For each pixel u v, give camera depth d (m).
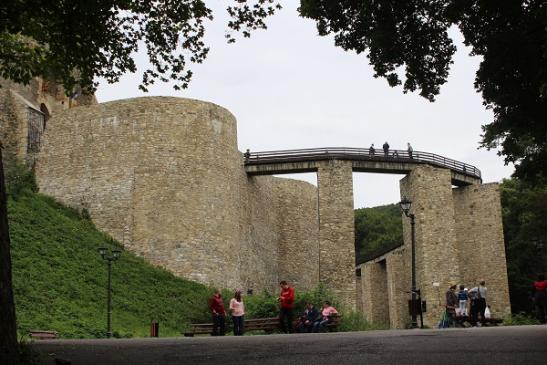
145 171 34.91
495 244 41.09
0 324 7.84
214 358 9.79
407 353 9.48
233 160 38.03
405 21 14.82
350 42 15.38
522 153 19.23
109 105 36.56
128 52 14.62
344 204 39.47
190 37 14.63
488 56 13.91
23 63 15.16
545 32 13.12
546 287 22.78
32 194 34.69
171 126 35.69
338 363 8.54
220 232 35.38
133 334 24.30
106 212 34.75
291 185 47.62
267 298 28.14
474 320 24.67
